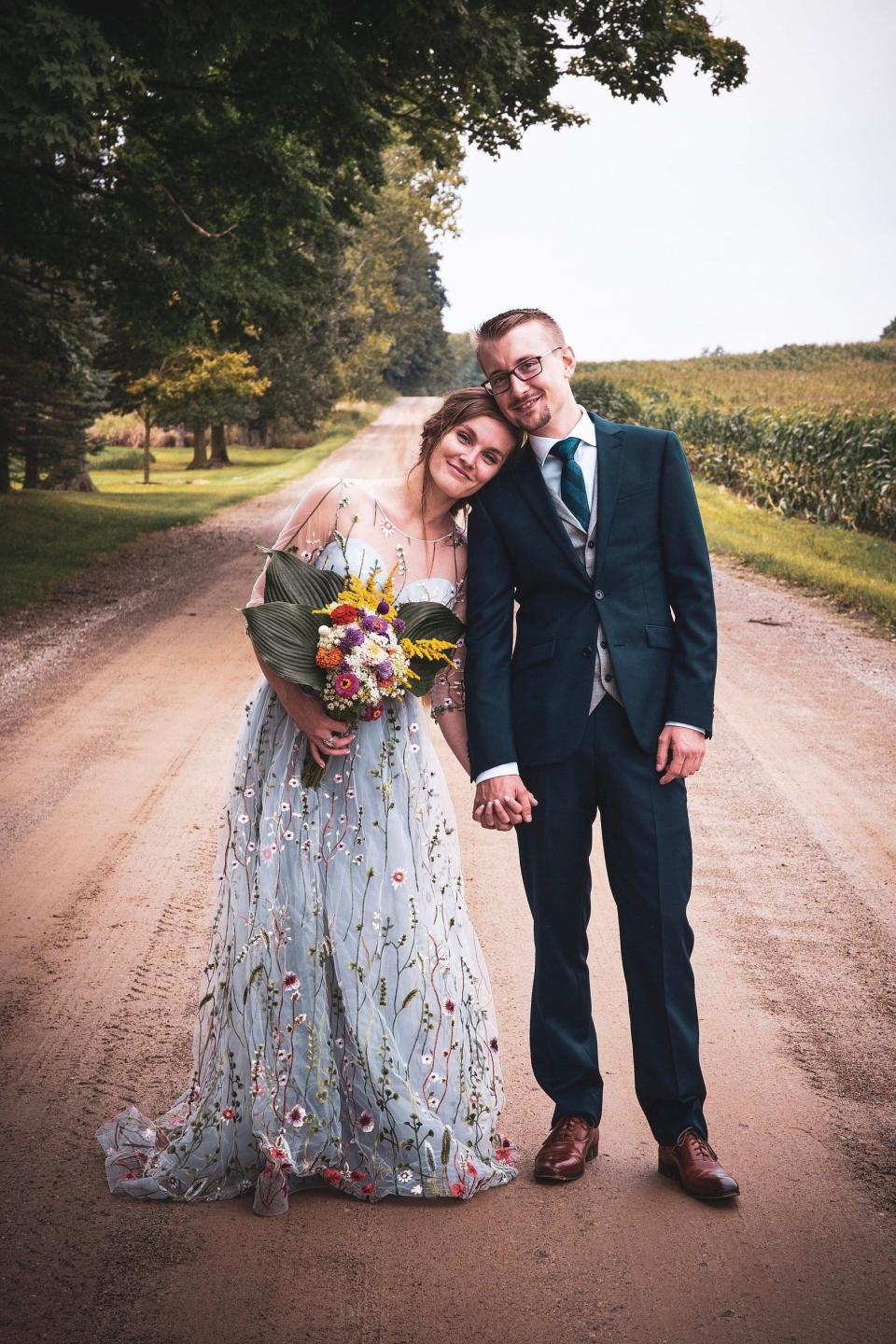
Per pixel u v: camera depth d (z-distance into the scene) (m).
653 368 59.03
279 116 12.68
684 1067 2.58
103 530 18.09
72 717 7.11
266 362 43.59
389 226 54.28
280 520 21.27
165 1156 2.56
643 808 2.59
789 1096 3.01
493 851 5.06
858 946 4.05
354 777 2.66
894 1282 2.23
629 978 2.63
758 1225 2.43
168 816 5.32
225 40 9.30
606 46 13.69
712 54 13.94
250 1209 2.52
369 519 2.75
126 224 13.45
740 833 5.28
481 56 10.80
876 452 18.33
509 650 2.76
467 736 2.74
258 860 2.63
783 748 6.69
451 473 2.66
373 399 78.88
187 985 3.64
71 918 4.17
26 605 11.16
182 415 40.22
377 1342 2.04
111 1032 3.32
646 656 2.61
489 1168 2.61
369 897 2.62
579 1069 2.70
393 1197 2.57
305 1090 2.54
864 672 8.73
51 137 8.17
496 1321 2.11
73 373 20.81
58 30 8.03
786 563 14.12
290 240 16.88
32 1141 2.75
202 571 13.89
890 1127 2.85
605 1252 2.33
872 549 16.05
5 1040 3.27
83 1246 2.34
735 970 3.84
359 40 10.77
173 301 14.84
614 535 2.62
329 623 2.60
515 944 4.06
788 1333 2.07
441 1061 2.60
